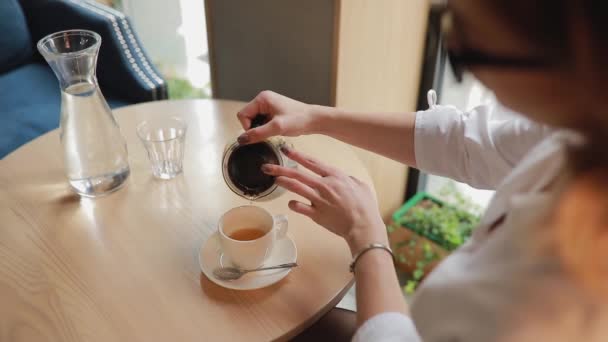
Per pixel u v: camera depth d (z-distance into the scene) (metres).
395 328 0.70
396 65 1.63
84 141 0.99
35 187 1.05
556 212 0.49
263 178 0.92
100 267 0.88
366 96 1.58
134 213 0.98
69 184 1.05
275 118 0.97
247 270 0.86
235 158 0.93
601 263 0.46
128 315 0.81
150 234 0.94
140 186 1.05
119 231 0.95
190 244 0.92
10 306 0.82
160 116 1.27
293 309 0.82
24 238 0.93
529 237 0.52
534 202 0.54
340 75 1.45
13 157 1.13
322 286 0.85
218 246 0.91
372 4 1.42
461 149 0.96
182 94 2.29
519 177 0.64
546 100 0.44
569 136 0.52
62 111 0.98
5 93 1.73
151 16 2.26
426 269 1.75
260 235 0.87
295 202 0.86
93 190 1.02
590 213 0.44
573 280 0.48
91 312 0.81
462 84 0.54
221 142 1.17
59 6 1.79
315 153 1.14
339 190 0.85
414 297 0.62
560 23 0.39
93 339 0.77
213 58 1.75
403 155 1.02
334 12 1.35
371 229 0.81
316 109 1.03
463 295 0.55
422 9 1.60
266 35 1.57
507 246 0.55
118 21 1.73
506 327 0.51
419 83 1.77
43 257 0.90
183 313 0.81
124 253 0.91
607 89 0.39
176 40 2.25
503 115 0.95
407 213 1.84
